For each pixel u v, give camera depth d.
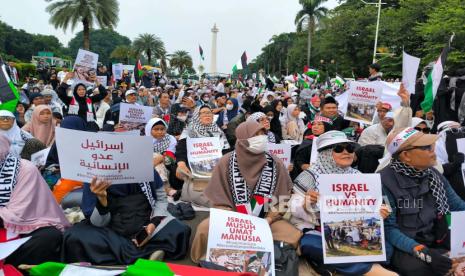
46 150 5.68
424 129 5.78
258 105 10.08
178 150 6.26
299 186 4.07
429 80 6.65
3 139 3.72
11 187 3.71
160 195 4.30
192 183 6.02
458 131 5.70
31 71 33.31
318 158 4.11
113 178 3.69
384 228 3.74
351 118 7.36
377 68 8.60
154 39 70.12
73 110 9.88
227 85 26.75
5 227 3.63
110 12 39.47
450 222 3.61
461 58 26.27
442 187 3.85
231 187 4.18
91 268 3.31
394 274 3.48
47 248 3.69
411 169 3.70
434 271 3.47
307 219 4.02
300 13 56.38
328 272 3.76
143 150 3.72
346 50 43.34
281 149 6.00
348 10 44.69
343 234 3.60
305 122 11.09
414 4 33.41
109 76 20.58
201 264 3.61
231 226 3.73
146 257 3.97
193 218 5.48
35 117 7.07
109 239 3.89
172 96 18.95
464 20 25.70
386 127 6.12
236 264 3.59
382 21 37.72
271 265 3.60
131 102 10.79
